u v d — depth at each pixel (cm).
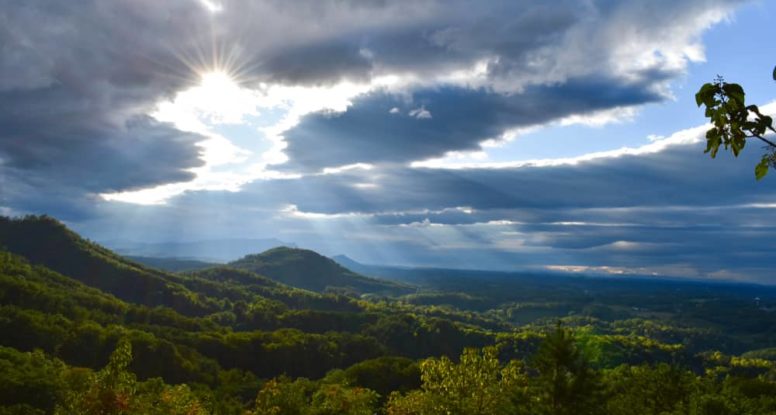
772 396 4616
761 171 484
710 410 3319
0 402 5200
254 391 8788
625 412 3450
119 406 2417
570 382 2294
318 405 4156
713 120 481
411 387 8106
